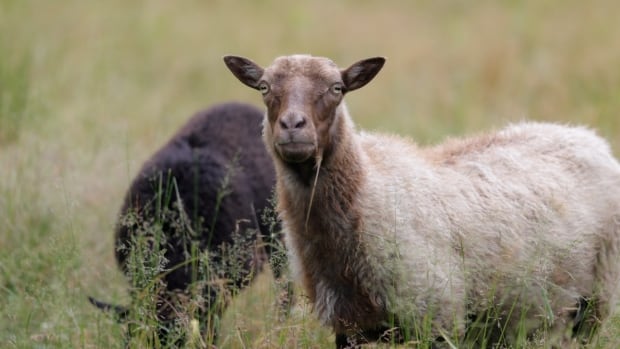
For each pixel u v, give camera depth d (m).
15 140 31.41
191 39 50.28
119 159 28.83
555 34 46.41
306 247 18.55
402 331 18.47
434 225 18.52
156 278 19.72
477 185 19.52
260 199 25.23
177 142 25.20
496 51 44.56
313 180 17.98
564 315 20.23
